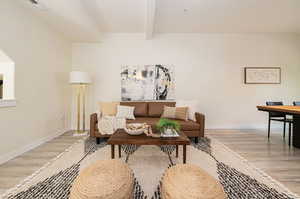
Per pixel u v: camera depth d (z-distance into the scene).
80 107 4.41
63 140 3.36
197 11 3.21
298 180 1.83
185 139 2.07
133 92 4.39
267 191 1.62
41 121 3.13
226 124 4.46
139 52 4.39
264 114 4.47
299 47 4.45
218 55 4.43
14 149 2.46
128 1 2.79
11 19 2.41
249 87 4.45
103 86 4.41
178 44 4.40
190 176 1.21
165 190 1.20
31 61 2.85
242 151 2.74
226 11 3.22
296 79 4.43
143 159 2.38
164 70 4.39
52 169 2.06
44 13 2.84
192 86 4.43
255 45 4.44
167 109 3.64
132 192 1.26
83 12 2.95
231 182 1.78
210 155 2.55
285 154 2.61
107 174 1.22
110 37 4.37
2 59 2.43
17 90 2.53
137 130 2.24
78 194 1.12
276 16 3.45
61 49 3.87
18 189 1.63
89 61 4.38
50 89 3.43
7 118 2.33
